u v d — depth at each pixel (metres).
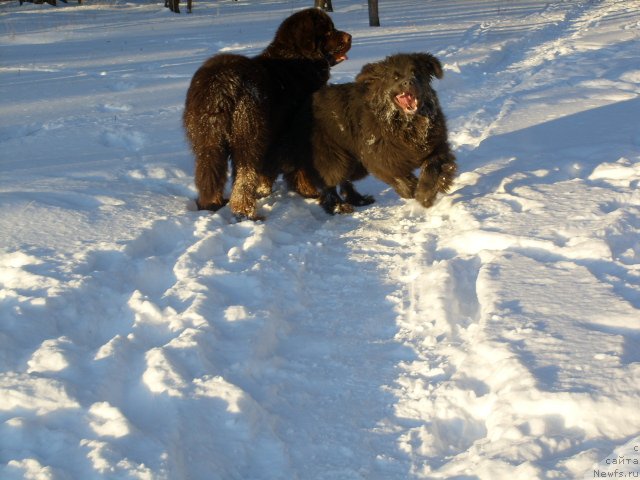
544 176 3.49
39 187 3.47
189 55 7.97
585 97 5.14
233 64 3.28
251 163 3.27
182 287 2.46
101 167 3.85
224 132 3.20
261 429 1.82
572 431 1.65
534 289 2.31
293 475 1.68
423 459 1.72
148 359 2.00
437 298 2.37
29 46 9.27
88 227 2.98
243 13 14.30
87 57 8.03
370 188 3.96
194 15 14.07
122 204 3.28
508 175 3.52
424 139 3.17
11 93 5.92
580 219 2.86
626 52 6.99
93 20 13.12
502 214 3.02
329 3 13.44
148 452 1.65
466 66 6.78
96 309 2.31
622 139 3.98
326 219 3.49
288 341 2.27
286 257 2.85
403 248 2.97
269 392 1.96
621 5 11.91
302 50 3.63
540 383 1.78
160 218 3.08
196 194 3.60
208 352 2.09
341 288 2.64
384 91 3.15
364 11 13.38
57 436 1.69
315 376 2.08
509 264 2.52
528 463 1.52
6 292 2.35
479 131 4.59
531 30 9.31
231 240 2.97
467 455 1.68
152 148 4.26
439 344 2.17
